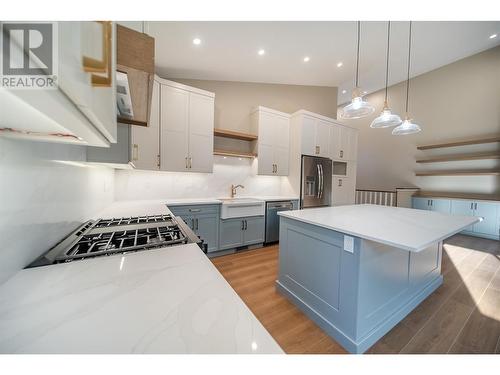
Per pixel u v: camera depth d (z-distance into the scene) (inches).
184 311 18.5
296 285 73.7
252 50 112.2
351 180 177.2
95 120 19.9
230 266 105.3
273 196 149.5
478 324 65.6
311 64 134.8
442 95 187.2
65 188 40.2
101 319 17.3
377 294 58.6
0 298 20.2
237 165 142.9
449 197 179.6
